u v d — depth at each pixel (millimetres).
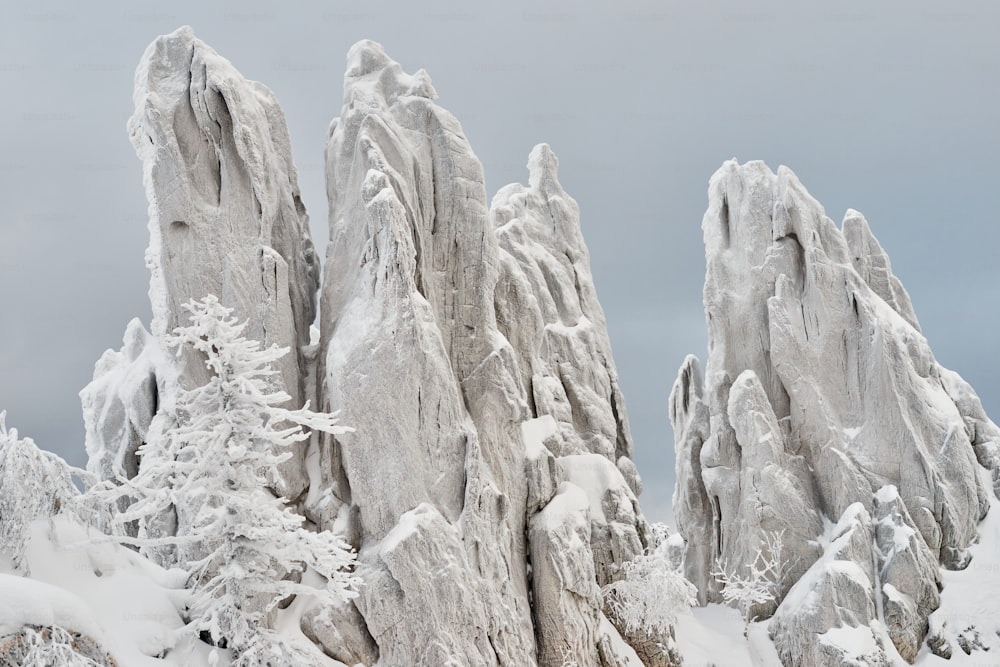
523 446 35594
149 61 34375
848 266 45750
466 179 36844
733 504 44781
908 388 43562
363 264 33781
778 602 41938
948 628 39250
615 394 47938
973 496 42500
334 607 29766
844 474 42781
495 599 30906
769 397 45750
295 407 33438
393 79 38344
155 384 33719
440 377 32500
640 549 38250
